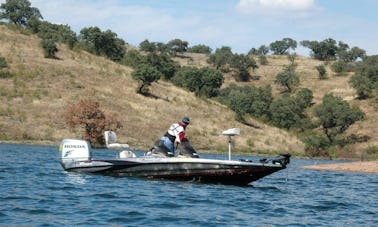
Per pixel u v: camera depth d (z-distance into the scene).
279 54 182.88
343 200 15.71
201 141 62.50
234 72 151.25
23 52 73.94
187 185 16.69
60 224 9.83
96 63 77.94
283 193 16.66
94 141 54.16
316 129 95.94
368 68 129.25
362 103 114.38
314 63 164.38
